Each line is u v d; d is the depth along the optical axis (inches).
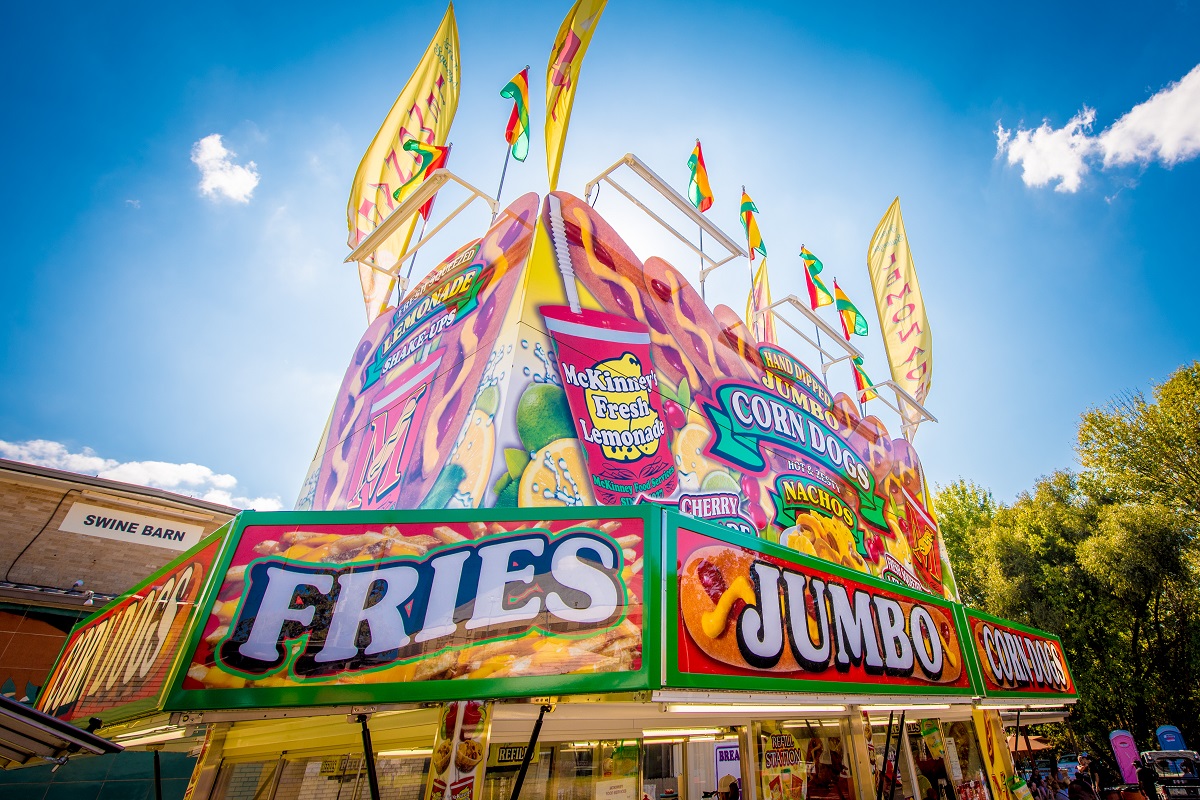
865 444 556.1
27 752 185.0
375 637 154.7
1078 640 823.1
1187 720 767.7
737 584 199.5
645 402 330.6
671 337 384.5
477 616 161.9
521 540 175.8
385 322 478.9
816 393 520.1
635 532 182.5
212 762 229.1
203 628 147.6
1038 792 619.2
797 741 308.2
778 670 198.1
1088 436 948.0
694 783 285.4
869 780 316.2
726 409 406.6
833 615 235.5
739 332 464.1
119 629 205.9
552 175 350.0
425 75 531.2
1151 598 820.6
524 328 298.7
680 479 339.3
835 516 463.8
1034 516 962.7
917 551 558.9
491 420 274.4
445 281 416.8
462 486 267.0
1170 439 868.0
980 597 1056.8
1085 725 829.2
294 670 146.7
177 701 137.3
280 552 161.0
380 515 172.7
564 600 168.1
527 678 155.2
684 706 206.5
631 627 166.7
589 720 237.3
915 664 272.8
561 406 291.1
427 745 190.5
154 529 471.2
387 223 396.5
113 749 154.5
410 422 356.8
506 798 202.7
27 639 397.1
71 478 438.6
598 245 361.4
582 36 362.9
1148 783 575.2
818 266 587.5
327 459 455.8
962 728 437.7
